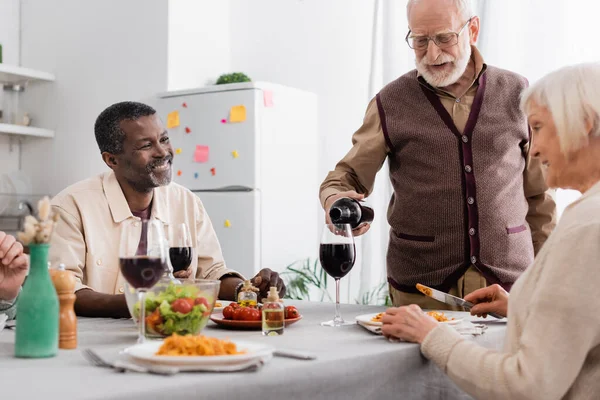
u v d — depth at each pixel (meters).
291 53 4.57
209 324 1.64
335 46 4.42
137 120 2.13
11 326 1.55
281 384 1.08
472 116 2.20
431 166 2.21
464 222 2.17
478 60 2.25
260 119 3.95
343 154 4.38
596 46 3.32
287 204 4.14
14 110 4.69
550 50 3.43
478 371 1.23
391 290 2.32
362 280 4.06
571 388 1.21
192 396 0.98
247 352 1.14
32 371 1.08
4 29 4.78
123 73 4.43
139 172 2.13
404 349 1.32
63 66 4.69
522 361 1.18
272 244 4.04
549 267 1.19
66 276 1.30
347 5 4.38
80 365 1.13
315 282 4.29
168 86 4.27
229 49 4.77
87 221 2.09
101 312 1.75
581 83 1.26
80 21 4.62
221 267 2.27
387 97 2.31
